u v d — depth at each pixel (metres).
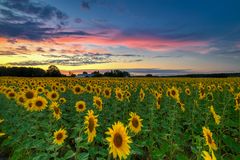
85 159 5.81
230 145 7.73
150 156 8.23
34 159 6.46
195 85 29.72
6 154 10.22
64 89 19.83
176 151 8.46
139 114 12.99
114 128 4.77
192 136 9.50
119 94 13.03
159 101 13.10
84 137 6.95
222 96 17.94
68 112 15.04
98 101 10.75
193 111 10.79
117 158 7.27
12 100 15.09
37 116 9.77
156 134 8.91
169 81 42.88
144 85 30.58
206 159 3.47
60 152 9.64
